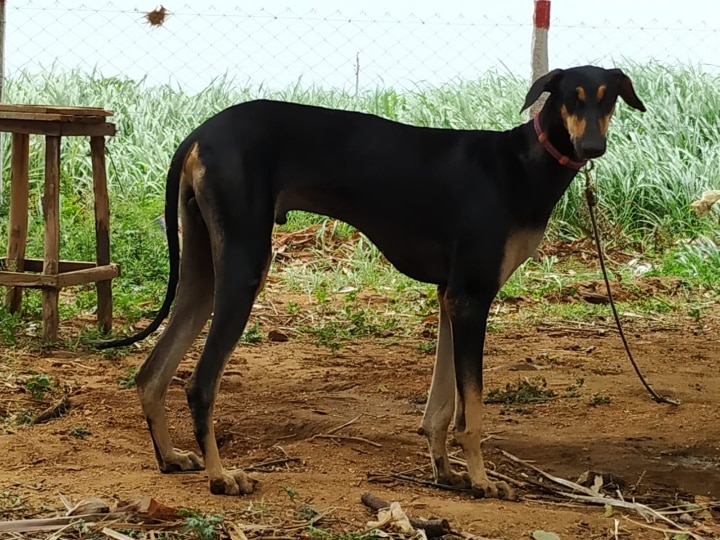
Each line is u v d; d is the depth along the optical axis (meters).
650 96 9.62
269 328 6.11
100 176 5.80
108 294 5.83
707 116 9.62
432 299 6.66
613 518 4.32
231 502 4.28
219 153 4.30
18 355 5.45
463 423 4.40
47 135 5.56
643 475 4.64
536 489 4.54
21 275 5.59
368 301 6.66
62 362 5.41
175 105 9.75
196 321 4.46
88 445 4.66
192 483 4.39
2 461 4.49
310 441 4.78
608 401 5.22
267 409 5.04
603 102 4.30
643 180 8.81
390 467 4.62
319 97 9.82
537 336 6.16
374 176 4.36
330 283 7.10
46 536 4.07
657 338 6.18
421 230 4.38
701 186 8.81
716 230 8.35
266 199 4.32
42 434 4.70
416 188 4.36
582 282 7.27
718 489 4.59
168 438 4.47
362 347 5.88
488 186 4.34
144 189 8.75
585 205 8.52
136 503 4.18
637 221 8.69
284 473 4.52
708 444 4.86
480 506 4.35
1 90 6.96
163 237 7.52
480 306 4.36
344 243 8.03
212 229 4.31
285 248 7.96
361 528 4.17
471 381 4.37
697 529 4.30
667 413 5.13
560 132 4.33
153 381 4.44
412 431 4.89
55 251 5.58
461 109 9.45
